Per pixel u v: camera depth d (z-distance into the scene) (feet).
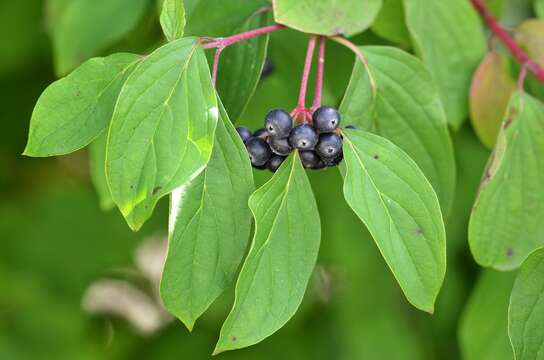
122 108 1.47
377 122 1.67
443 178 1.68
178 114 1.48
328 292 2.28
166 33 1.54
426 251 1.52
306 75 1.60
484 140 1.81
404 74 1.67
